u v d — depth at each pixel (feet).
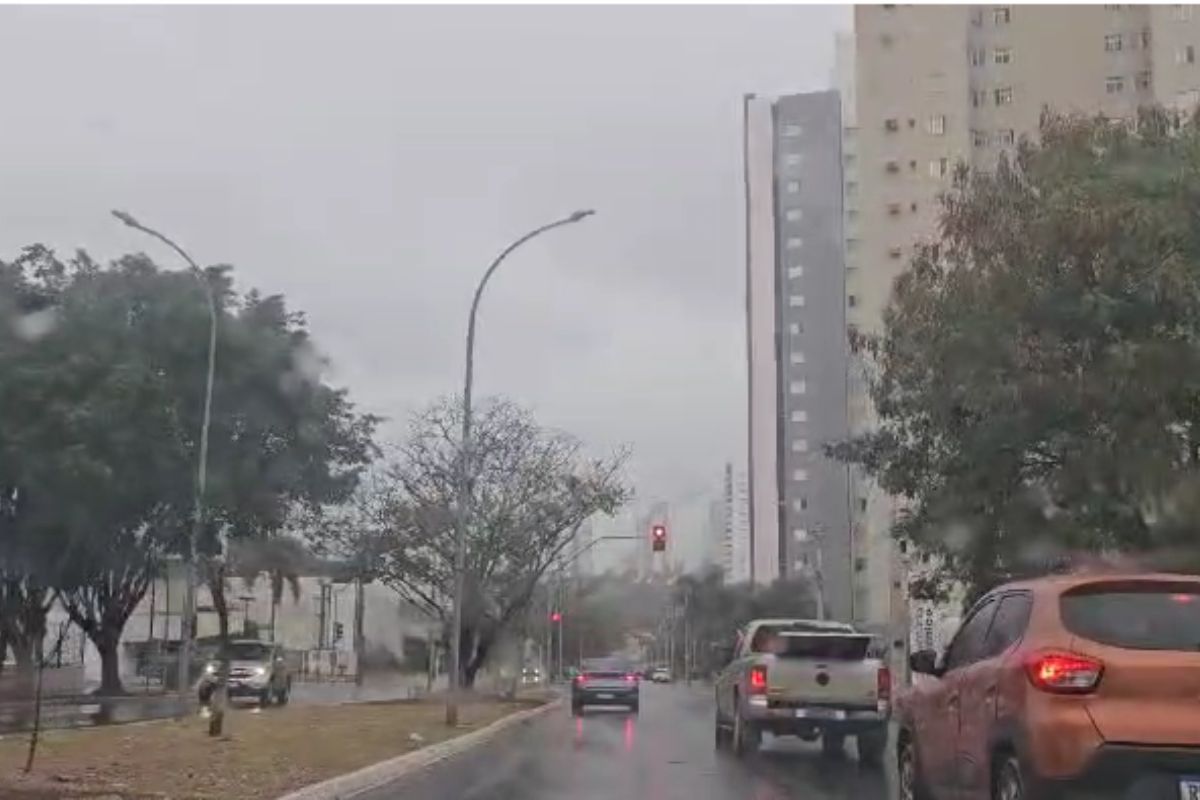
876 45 255.70
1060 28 252.42
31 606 129.29
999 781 28.58
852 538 200.64
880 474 68.64
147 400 110.32
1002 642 29.76
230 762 52.29
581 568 230.48
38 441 106.32
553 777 54.49
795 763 61.00
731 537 375.66
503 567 119.85
